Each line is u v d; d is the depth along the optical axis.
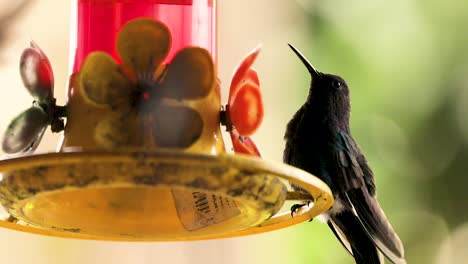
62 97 11.82
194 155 5.41
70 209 6.44
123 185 5.59
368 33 12.67
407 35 12.71
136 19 6.00
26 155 5.43
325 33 12.81
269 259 12.17
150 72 5.98
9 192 5.93
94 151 5.34
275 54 13.41
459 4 12.95
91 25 6.77
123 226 6.62
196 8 6.95
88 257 12.43
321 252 11.59
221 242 12.54
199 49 5.99
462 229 12.33
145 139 5.89
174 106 5.93
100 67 5.97
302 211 7.14
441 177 12.44
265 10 13.48
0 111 11.61
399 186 12.35
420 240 12.40
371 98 12.41
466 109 12.56
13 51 9.17
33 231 7.18
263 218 6.40
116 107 5.94
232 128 6.55
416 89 12.48
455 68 12.66
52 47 11.99
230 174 5.71
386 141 12.34
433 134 12.45
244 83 6.53
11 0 9.17
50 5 12.09
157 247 12.55
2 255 12.17
